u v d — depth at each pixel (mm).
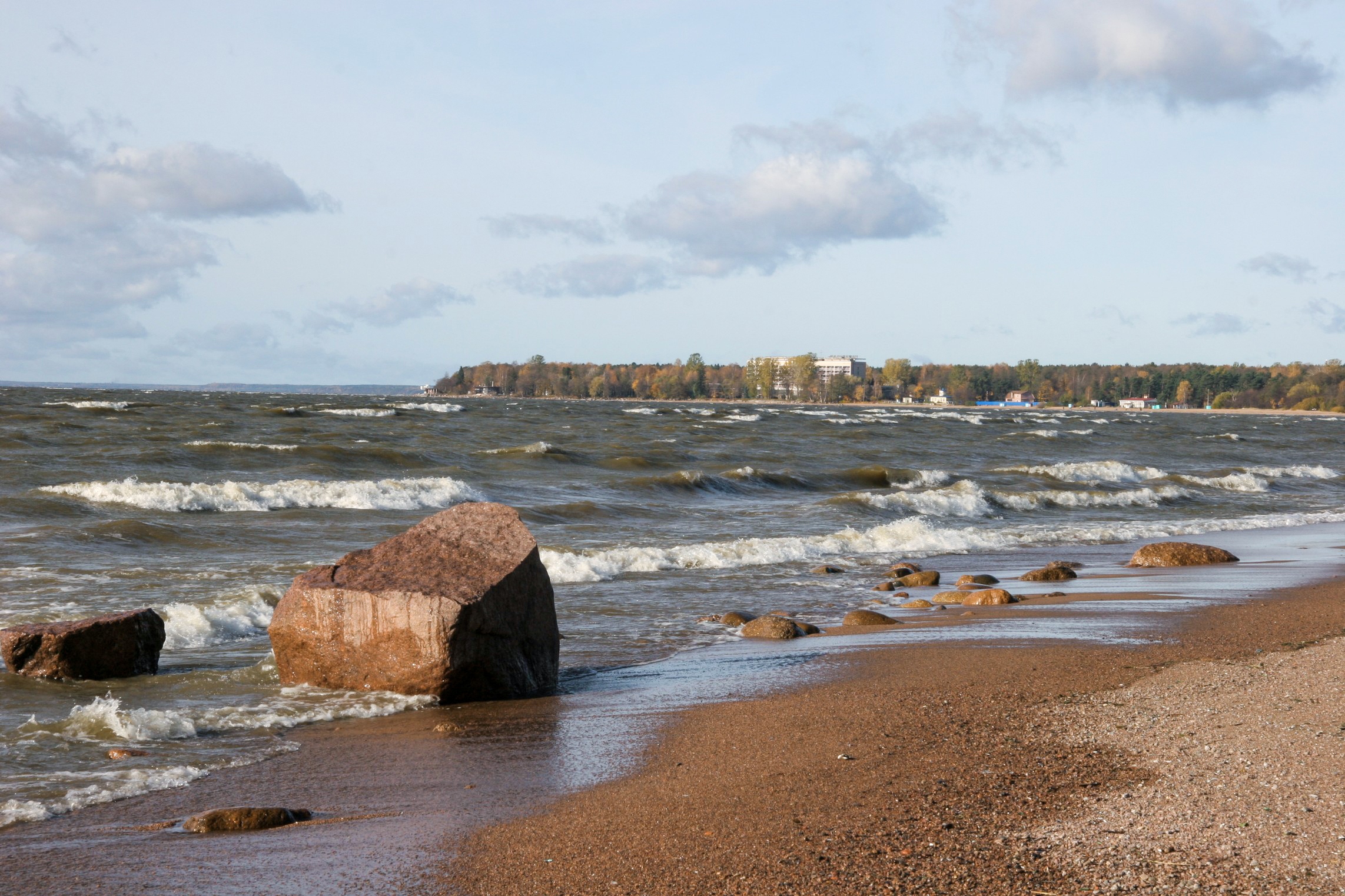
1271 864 4477
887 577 17188
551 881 4668
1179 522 26328
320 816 5785
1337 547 21188
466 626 8750
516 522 9883
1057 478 37094
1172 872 4445
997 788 5848
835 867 4703
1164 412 187000
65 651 9172
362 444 38438
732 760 6777
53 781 6449
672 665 10539
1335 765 5773
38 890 4594
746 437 53594
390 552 9703
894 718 7766
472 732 7805
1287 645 10320
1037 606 13852
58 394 104562
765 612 13875
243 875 4789
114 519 20156
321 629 9070
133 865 4918
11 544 16625
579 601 14336
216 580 14320
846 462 41438
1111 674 9180
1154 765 6125
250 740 7578
